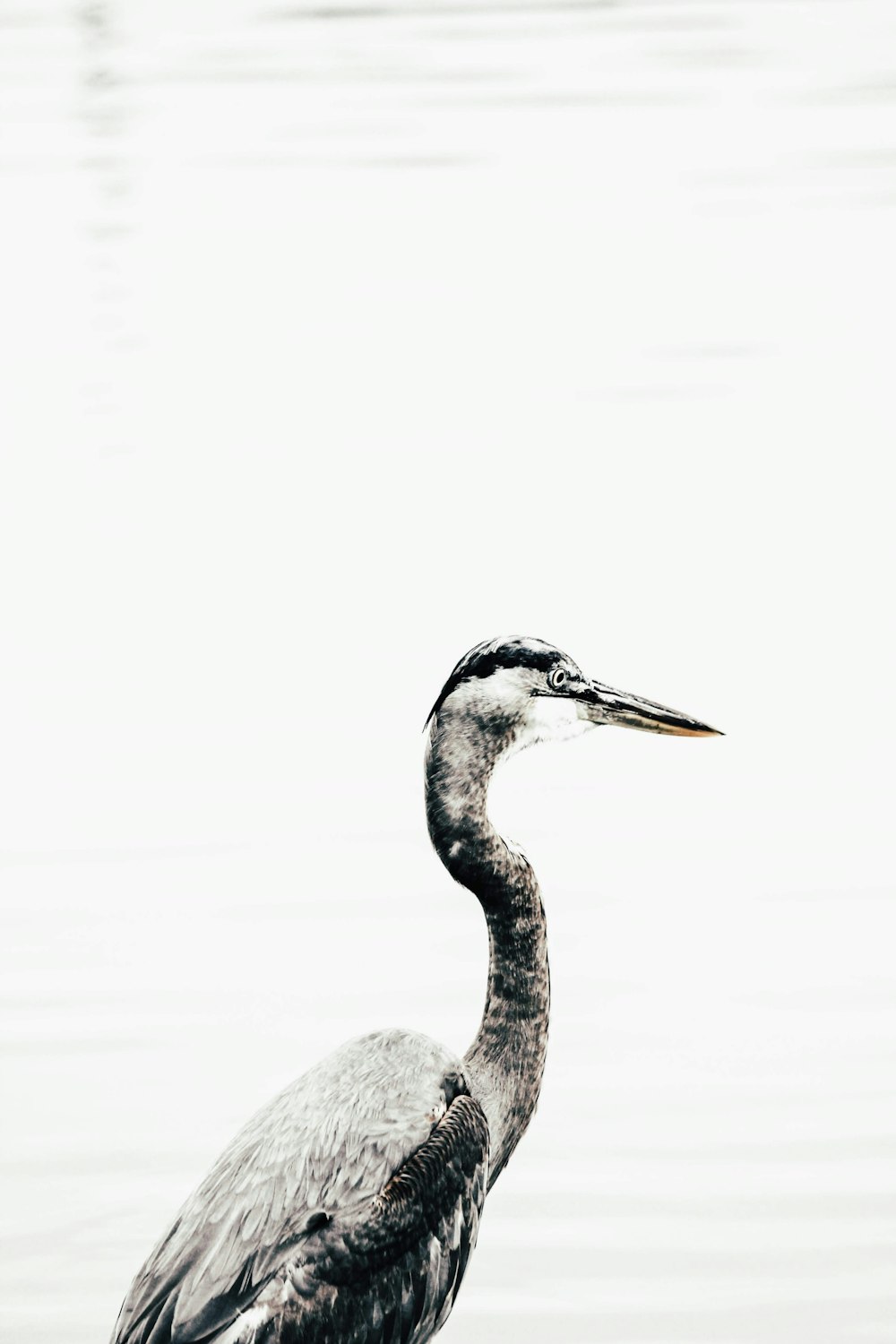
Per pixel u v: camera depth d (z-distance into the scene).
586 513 16.66
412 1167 6.09
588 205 25.05
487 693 6.82
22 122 29.73
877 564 15.51
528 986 6.79
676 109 28.94
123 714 13.28
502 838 6.84
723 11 35.31
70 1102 8.63
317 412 19.30
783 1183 8.04
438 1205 6.10
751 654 14.01
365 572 15.68
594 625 14.59
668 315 21.31
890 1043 9.09
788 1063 8.96
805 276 22.27
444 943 10.09
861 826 11.52
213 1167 6.25
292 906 10.44
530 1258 7.59
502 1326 7.15
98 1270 7.53
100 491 17.50
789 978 9.72
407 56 33.03
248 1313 5.79
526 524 16.47
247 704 13.38
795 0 35.66
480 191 25.66
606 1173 8.15
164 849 11.20
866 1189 7.99
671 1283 7.35
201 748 12.63
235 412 19.20
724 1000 9.43
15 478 17.73
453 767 6.79
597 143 27.38
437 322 21.47
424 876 10.90
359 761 12.45
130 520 16.92
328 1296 5.88
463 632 14.52
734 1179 8.03
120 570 15.95
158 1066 8.95
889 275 22.19
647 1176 8.09
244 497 17.16
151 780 12.23
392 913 10.43
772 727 12.98
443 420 18.81
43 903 10.54
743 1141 8.34
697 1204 7.84
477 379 19.84
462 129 28.33
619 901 10.56
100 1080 8.83
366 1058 6.34
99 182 26.91
